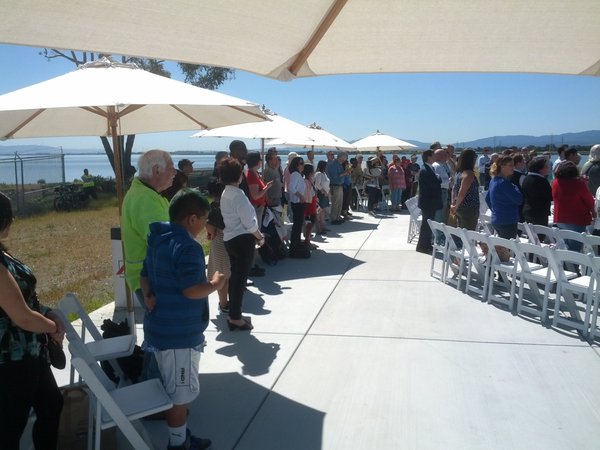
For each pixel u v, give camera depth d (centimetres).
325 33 306
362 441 351
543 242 806
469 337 530
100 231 1479
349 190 1496
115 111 449
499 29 299
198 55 320
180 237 294
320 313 620
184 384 300
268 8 274
